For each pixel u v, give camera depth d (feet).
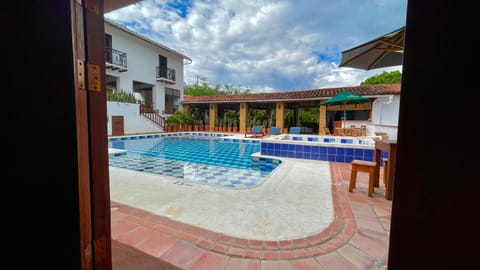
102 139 3.64
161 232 7.09
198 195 10.74
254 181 16.78
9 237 3.30
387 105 38.88
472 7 1.82
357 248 6.30
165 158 26.21
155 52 58.75
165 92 62.75
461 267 1.98
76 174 3.00
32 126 3.06
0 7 2.99
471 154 1.88
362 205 9.50
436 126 2.02
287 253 6.03
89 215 3.39
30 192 3.16
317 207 9.28
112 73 48.65
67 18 2.84
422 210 2.14
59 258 3.16
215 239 6.70
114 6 7.34
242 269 5.38
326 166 17.81
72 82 2.90
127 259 5.66
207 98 62.80
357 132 34.68
